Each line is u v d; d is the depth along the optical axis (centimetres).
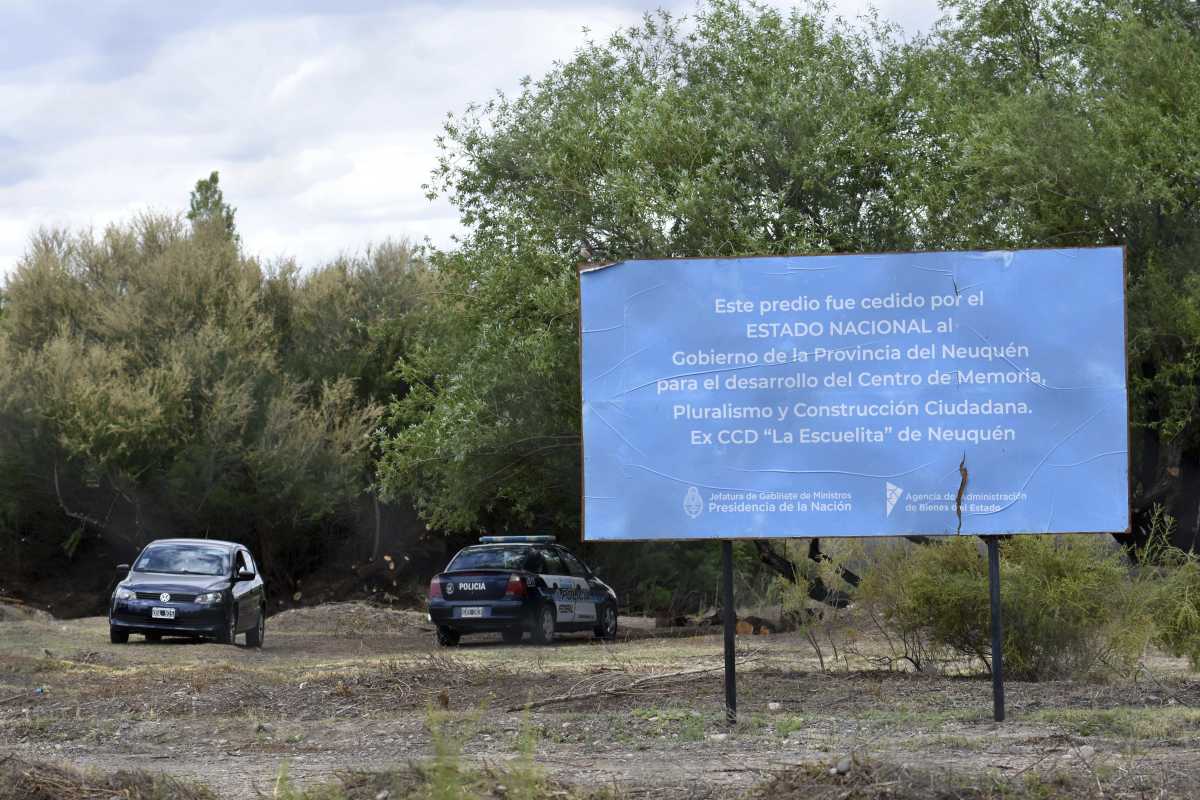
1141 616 1295
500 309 2545
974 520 1022
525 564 2227
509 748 940
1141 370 2231
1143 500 2283
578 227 2427
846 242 2234
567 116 2462
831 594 1589
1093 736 938
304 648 2223
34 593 3844
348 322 4128
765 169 2316
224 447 3775
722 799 716
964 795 701
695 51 2491
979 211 2244
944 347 1028
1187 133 2083
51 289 4050
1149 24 2375
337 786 756
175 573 2172
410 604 3988
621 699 1212
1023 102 2214
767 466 1031
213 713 1178
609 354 1041
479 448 2616
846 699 1175
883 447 1028
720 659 1650
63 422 3594
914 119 2370
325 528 4081
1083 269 1023
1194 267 2100
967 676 1354
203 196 5109
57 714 1179
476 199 2612
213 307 4000
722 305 1038
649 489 1034
